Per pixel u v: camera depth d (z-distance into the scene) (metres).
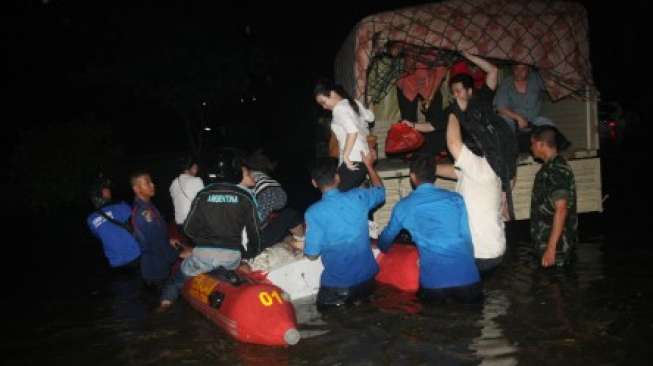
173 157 19.03
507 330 4.57
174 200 7.38
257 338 4.59
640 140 17.48
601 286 5.45
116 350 4.76
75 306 6.04
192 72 18.61
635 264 6.07
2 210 14.00
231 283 5.09
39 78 19.33
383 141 8.74
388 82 7.74
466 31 6.93
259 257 5.93
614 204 9.34
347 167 6.18
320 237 5.32
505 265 6.30
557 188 5.93
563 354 4.12
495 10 6.97
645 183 11.08
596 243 7.00
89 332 5.22
